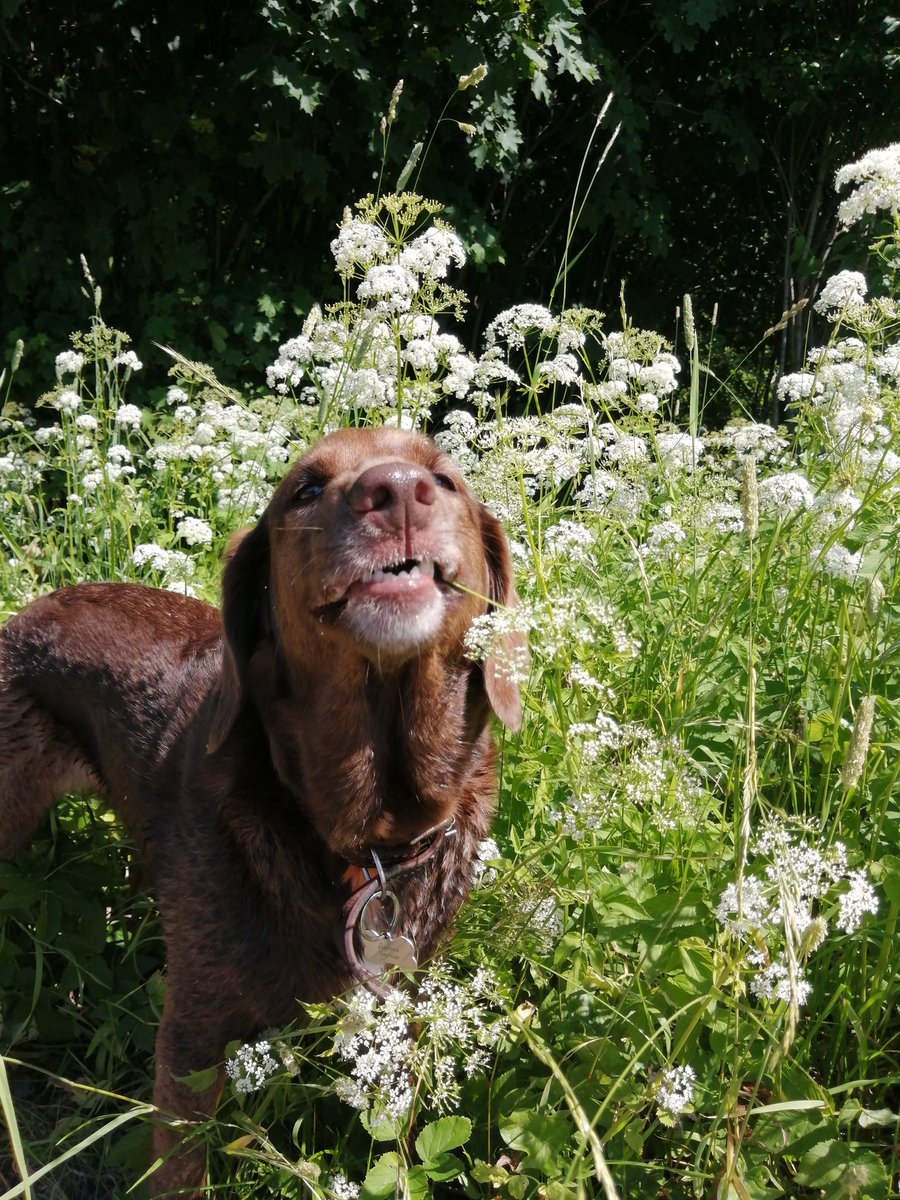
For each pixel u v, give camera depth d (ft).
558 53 6.54
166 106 6.07
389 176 6.31
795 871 1.41
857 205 2.41
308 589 1.69
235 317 6.15
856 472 2.42
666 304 8.43
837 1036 1.75
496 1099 1.79
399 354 2.53
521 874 1.86
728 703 2.31
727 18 7.46
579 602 1.97
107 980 2.16
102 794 2.36
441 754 1.84
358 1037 1.61
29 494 3.79
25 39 6.23
